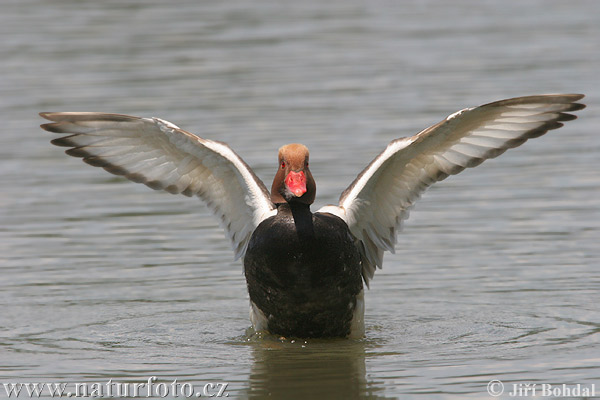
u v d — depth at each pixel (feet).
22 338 37.68
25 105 74.69
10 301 42.11
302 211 35.91
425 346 36.32
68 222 53.26
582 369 32.83
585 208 53.62
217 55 91.81
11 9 113.19
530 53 92.17
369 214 38.68
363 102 75.20
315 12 114.32
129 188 60.13
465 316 40.01
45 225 52.65
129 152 37.58
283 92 78.74
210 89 79.51
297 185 34.88
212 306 42.01
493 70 85.61
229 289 44.04
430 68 87.10
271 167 59.47
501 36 100.37
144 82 81.66
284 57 91.15
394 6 119.03
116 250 48.83
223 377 33.12
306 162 36.04
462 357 34.65
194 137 36.47
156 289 43.86
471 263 46.24
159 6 116.47
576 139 68.18
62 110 72.23
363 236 39.11
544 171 61.00
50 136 69.41
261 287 36.68
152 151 37.65
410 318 40.19
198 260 47.52
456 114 34.63
